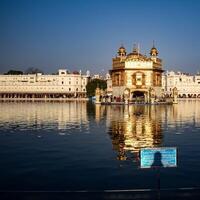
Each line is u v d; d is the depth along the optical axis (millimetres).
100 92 135750
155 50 149000
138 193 16344
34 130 44250
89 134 39812
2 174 20875
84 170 21828
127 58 141250
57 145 31734
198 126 48250
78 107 105750
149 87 139125
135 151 28375
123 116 67250
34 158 25562
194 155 26516
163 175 20562
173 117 64750
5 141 34438
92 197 15836
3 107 104812
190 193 16281
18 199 15562
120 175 20594
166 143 32562
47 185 18594
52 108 99938
